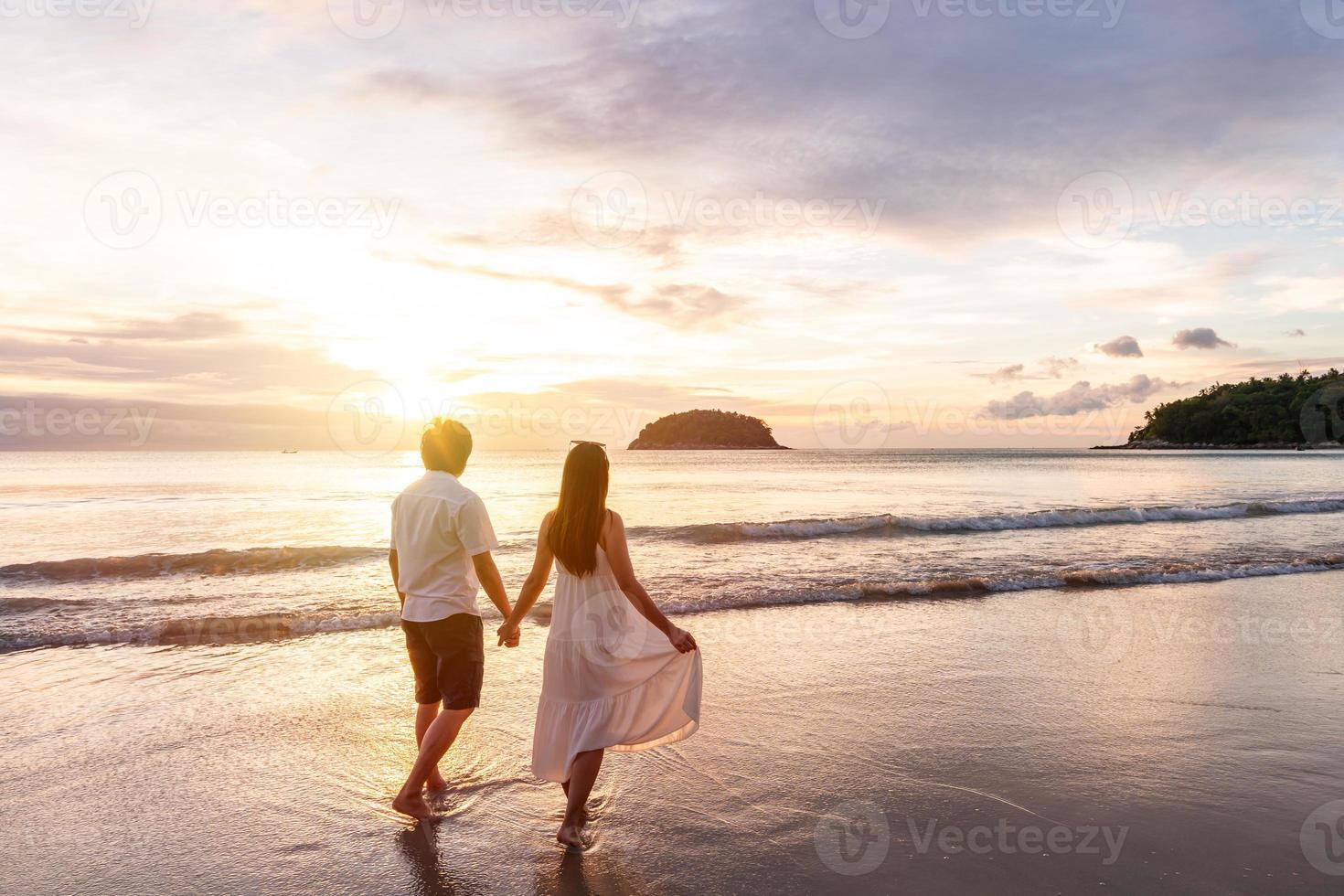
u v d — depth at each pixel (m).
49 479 39.59
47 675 5.82
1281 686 5.59
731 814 3.56
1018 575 9.73
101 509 22.08
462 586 3.63
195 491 30.30
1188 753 4.32
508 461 93.00
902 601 8.55
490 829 3.43
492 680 5.72
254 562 11.31
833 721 4.83
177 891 2.90
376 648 6.66
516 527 17.72
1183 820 3.49
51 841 3.30
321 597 9.03
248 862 3.12
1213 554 12.16
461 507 3.55
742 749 4.37
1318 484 35.84
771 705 5.14
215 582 10.08
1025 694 5.39
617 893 2.88
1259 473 48.91
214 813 3.59
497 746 4.45
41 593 9.29
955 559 11.80
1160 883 2.93
